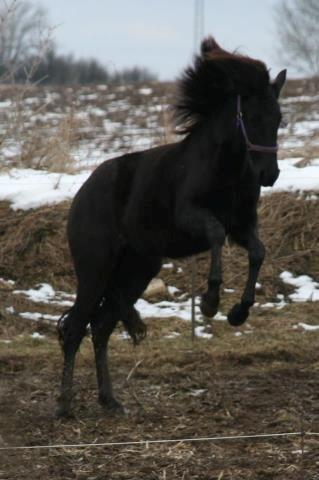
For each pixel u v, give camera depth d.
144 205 10.98
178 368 13.08
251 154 10.12
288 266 17.05
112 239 11.31
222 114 10.45
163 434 10.33
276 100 10.28
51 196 18.38
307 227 17.69
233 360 13.40
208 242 10.28
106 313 11.56
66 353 11.35
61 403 11.09
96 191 11.45
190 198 10.45
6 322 15.20
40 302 16.06
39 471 9.11
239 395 11.77
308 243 17.45
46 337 14.89
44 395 11.94
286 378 12.55
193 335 14.53
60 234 17.52
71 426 10.70
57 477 8.95
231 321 10.30
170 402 11.59
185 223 10.41
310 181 18.56
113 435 10.34
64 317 11.77
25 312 15.63
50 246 17.30
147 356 13.59
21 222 17.77
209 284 9.90
